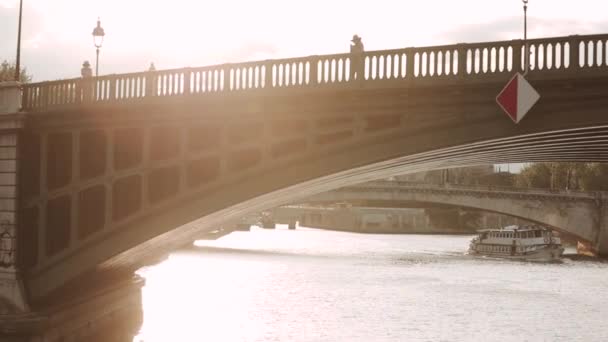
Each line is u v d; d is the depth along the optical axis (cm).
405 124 2931
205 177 3472
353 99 3011
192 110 3344
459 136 2855
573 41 2630
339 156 3089
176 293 6488
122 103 3466
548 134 2941
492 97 2780
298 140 3200
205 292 6594
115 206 3644
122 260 3966
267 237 15688
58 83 3684
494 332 5084
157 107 3406
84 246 3619
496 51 2750
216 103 3269
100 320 4028
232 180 3281
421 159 3656
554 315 5712
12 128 3641
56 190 3678
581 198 10962
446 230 19150
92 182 3597
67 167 3756
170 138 3481
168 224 3472
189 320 5156
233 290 6775
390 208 19875
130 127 3512
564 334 5034
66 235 3766
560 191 11094
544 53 2675
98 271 4012
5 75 5912
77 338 3788
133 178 3612
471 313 5781
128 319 4431
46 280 3691
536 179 15175
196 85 3331
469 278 8056
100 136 3666
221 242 13450
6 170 3662
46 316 3497
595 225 10944
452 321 5450
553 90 2684
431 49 2850
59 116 3650
